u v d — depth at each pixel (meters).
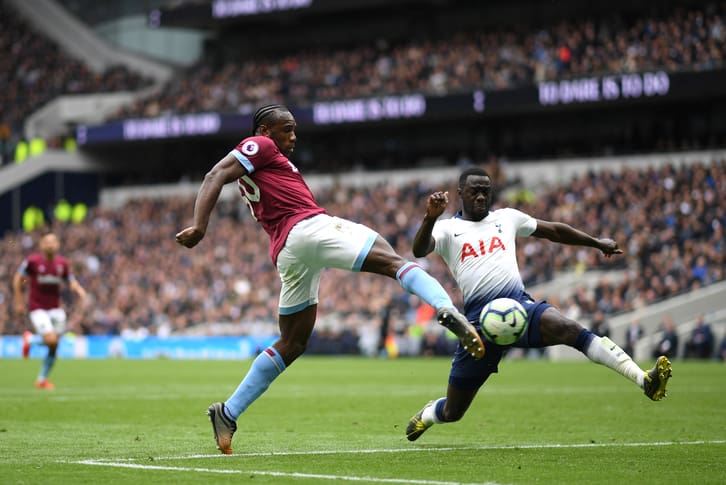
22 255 54.22
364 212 48.94
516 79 50.09
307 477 8.10
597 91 47.16
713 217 40.53
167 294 48.00
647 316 36.66
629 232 41.50
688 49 46.28
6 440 11.33
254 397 9.67
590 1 53.09
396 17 58.41
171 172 62.97
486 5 56.03
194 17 59.28
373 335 41.12
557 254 42.28
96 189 62.09
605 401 17.72
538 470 8.67
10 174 59.16
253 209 9.45
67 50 67.12
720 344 34.59
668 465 9.05
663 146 50.19
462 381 9.88
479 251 9.78
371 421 14.06
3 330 48.16
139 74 63.69
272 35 62.25
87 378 26.05
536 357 37.91
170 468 8.67
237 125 54.94
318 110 53.94
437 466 8.91
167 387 22.22
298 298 9.42
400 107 51.75
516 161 51.31
